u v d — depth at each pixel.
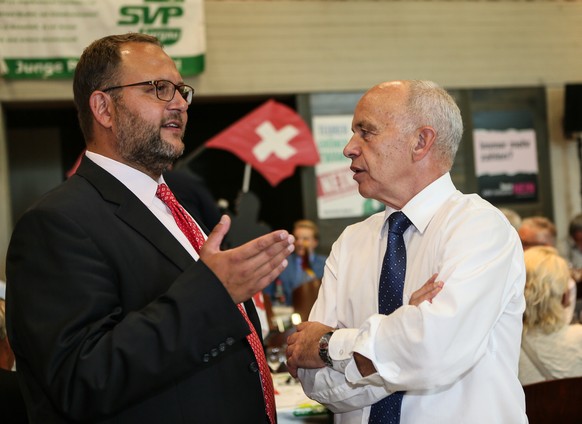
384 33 7.64
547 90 7.96
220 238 1.45
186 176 3.53
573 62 8.00
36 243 1.44
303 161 6.91
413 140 1.71
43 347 1.35
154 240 1.54
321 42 7.52
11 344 1.48
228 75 7.35
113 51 1.63
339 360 1.59
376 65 7.61
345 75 7.56
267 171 6.84
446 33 7.76
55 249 1.42
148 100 1.61
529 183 7.86
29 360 1.40
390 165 1.72
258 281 1.40
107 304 1.42
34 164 8.76
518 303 1.68
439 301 1.50
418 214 1.71
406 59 7.67
